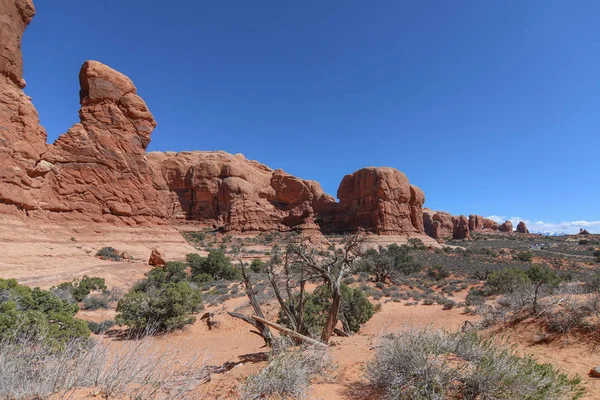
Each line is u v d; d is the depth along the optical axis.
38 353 3.35
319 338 7.02
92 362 3.15
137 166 42.16
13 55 29.45
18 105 29.56
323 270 7.36
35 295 9.01
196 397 3.51
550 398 3.53
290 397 3.98
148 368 3.33
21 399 2.61
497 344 5.14
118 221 38.56
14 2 29.98
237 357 8.08
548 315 7.89
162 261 32.00
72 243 31.02
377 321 16.38
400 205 81.94
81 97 41.59
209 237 77.38
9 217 27.08
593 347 6.33
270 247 64.56
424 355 4.04
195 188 90.06
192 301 16.14
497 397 3.41
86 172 36.72
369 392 4.12
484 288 25.17
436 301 21.16
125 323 12.92
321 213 95.25
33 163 30.59
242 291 22.19
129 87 44.06
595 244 89.50
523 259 50.62
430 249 64.88
